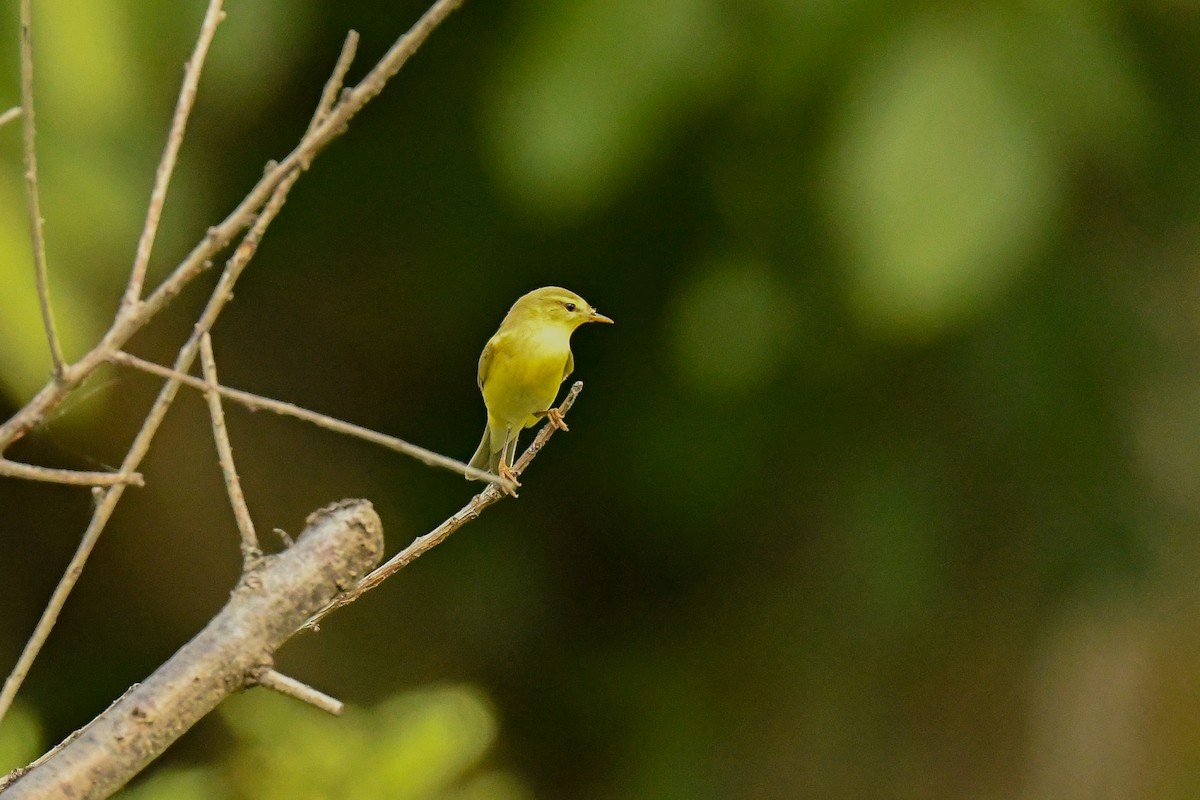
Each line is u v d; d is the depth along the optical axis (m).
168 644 12.34
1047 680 12.66
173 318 11.71
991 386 10.80
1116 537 11.80
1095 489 11.61
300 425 12.55
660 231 10.87
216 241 3.61
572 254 11.52
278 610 3.64
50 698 11.83
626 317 11.76
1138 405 11.60
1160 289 11.32
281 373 12.50
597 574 13.27
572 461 12.58
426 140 11.38
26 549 12.02
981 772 12.61
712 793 12.66
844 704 12.74
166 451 11.91
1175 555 12.05
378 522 3.80
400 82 11.20
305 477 12.51
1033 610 12.19
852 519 11.41
